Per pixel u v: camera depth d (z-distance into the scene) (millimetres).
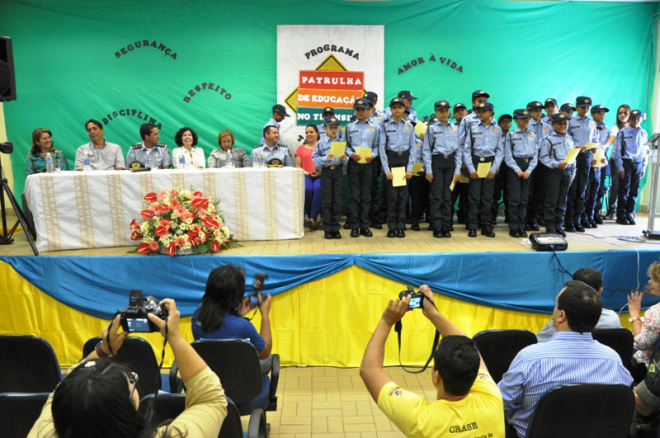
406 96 6066
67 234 4637
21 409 1962
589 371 2113
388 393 1638
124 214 4711
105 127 6898
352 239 5195
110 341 1493
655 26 6934
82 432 1083
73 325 4434
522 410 2201
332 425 3504
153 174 4695
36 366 2775
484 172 5316
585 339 2160
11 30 6699
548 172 5363
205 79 6879
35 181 4520
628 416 2025
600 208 6348
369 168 5293
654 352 2840
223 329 2840
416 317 4414
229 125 6969
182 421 1291
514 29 6883
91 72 6801
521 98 7008
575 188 5730
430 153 5316
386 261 4312
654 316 2795
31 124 6852
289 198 4965
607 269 4508
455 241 5137
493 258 4410
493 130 5320
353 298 4363
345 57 6832
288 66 6840
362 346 4410
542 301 4484
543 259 4445
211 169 4973
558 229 5480
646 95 7066
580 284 2182
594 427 2027
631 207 6324
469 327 4457
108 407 1086
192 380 1404
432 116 6277
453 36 6871
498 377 2916
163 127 6941
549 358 2123
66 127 6875
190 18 6770
